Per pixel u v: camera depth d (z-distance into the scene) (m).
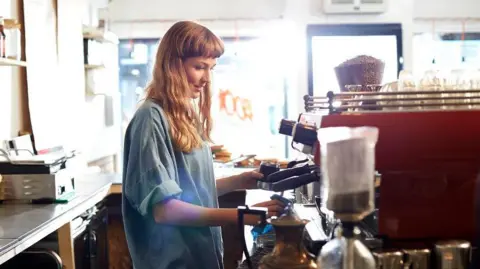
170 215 1.49
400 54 4.58
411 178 1.14
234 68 4.84
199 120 1.79
